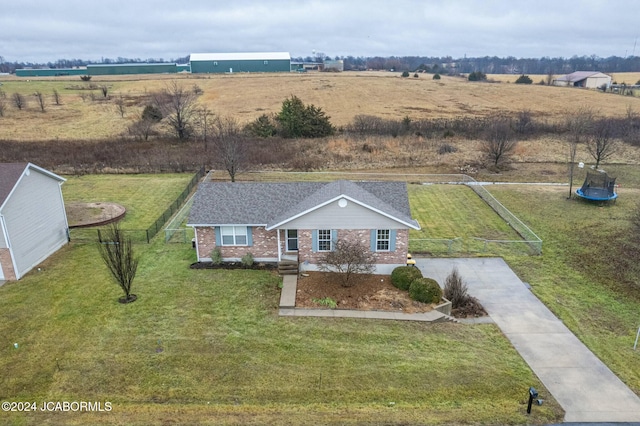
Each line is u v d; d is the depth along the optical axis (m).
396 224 20.19
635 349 15.82
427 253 23.86
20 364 13.99
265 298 18.56
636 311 18.34
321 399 12.66
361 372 13.84
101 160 41.56
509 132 46.66
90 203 30.38
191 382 13.23
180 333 15.82
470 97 75.88
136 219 28.08
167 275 20.56
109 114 62.12
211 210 21.89
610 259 22.78
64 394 12.68
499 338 16.36
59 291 18.81
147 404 12.32
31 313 17.03
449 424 11.79
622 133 50.34
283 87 82.38
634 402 13.07
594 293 19.78
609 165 41.34
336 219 20.17
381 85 86.50
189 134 49.50
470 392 13.09
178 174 38.50
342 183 22.52
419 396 12.86
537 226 27.11
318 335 15.91
